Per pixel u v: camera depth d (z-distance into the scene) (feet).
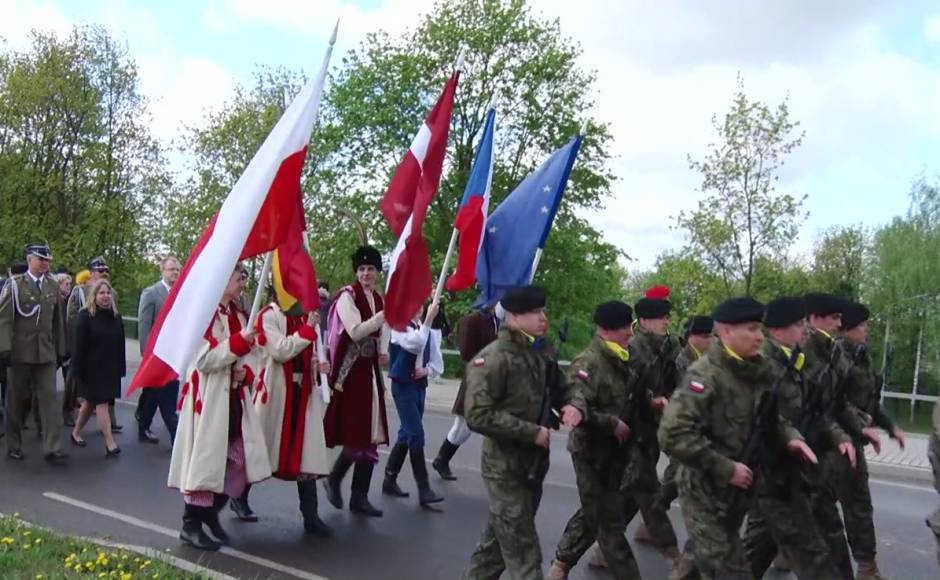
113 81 101.35
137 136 102.94
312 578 18.24
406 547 20.61
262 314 20.71
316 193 86.74
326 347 23.38
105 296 30.45
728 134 61.67
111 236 101.71
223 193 89.51
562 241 85.15
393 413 44.29
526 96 85.05
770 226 61.87
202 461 19.06
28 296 28.94
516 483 14.40
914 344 89.20
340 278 87.61
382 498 25.55
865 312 19.42
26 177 96.99
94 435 33.99
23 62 98.68
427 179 21.20
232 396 19.67
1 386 37.50
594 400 16.69
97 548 18.07
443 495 26.09
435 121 21.58
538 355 15.03
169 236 92.17
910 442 38.91
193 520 20.02
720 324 13.96
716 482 13.66
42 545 18.01
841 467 17.10
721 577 13.55
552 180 23.59
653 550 21.20
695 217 62.90
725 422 13.78
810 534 14.16
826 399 16.92
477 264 24.40
